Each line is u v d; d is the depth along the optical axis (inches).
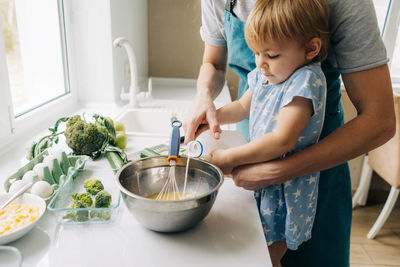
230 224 27.7
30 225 24.5
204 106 37.8
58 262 22.8
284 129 29.3
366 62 27.9
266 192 33.4
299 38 28.6
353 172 98.5
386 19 90.9
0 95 40.6
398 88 92.2
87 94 64.7
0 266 22.1
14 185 29.7
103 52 61.8
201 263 23.1
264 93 33.8
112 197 30.0
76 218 27.0
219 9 40.8
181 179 30.8
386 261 76.3
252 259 23.7
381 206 99.3
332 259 41.8
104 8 59.2
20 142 44.9
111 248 24.3
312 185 33.6
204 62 47.1
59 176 33.0
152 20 88.9
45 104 54.1
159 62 92.8
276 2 28.4
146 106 65.5
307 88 28.5
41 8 57.4
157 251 24.2
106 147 39.6
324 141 29.8
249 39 30.4
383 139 29.0
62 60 59.7
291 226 32.8
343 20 28.2
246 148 30.6
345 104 90.3
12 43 60.2
